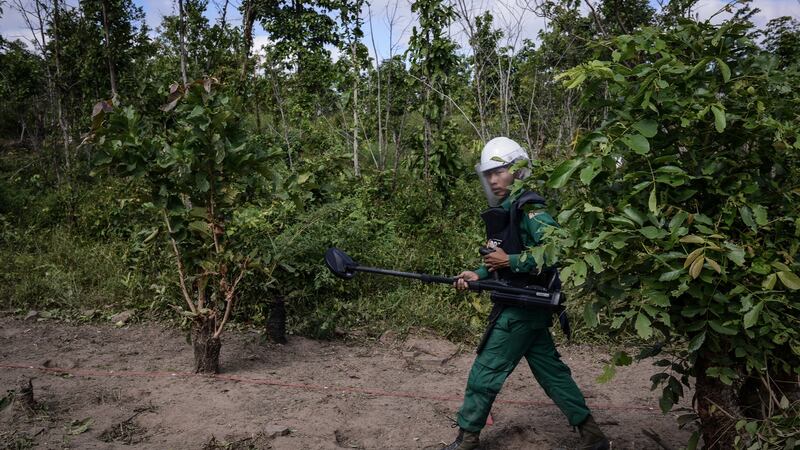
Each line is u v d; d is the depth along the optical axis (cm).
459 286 339
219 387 438
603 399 462
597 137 248
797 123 260
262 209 621
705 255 231
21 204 1000
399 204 916
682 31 267
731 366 269
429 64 998
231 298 455
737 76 265
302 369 488
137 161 416
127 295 635
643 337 237
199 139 415
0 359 482
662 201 249
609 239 242
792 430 240
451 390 464
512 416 418
